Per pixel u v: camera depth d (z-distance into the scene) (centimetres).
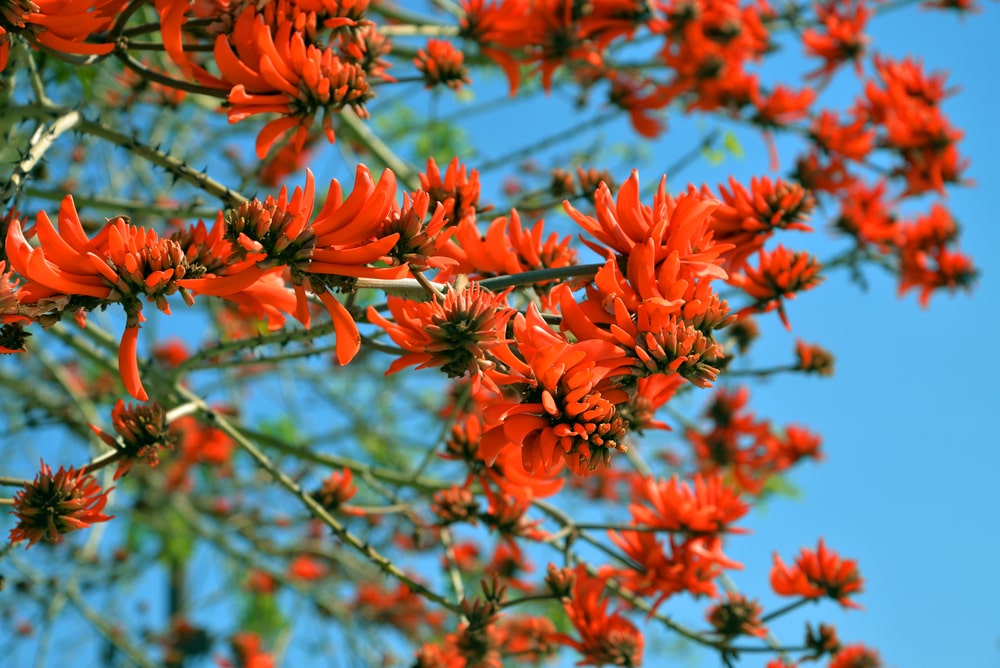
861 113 559
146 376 341
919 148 547
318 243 178
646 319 179
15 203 248
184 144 614
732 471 554
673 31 523
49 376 658
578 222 194
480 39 385
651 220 194
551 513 353
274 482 339
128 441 259
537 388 176
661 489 343
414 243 186
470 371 181
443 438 334
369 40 273
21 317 173
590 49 401
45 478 241
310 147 598
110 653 763
